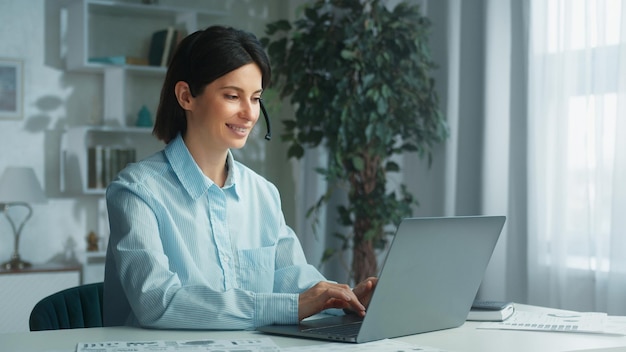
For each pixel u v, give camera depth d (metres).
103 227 4.88
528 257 3.77
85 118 4.84
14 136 4.69
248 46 1.71
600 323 1.63
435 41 4.30
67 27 4.78
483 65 3.99
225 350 1.29
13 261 4.48
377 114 3.94
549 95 3.71
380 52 3.98
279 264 1.92
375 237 4.15
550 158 3.73
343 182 4.33
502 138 3.93
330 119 4.02
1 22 4.66
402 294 1.43
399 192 4.55
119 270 1.58
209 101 1.70
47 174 4.76
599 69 3.46
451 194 4.18
